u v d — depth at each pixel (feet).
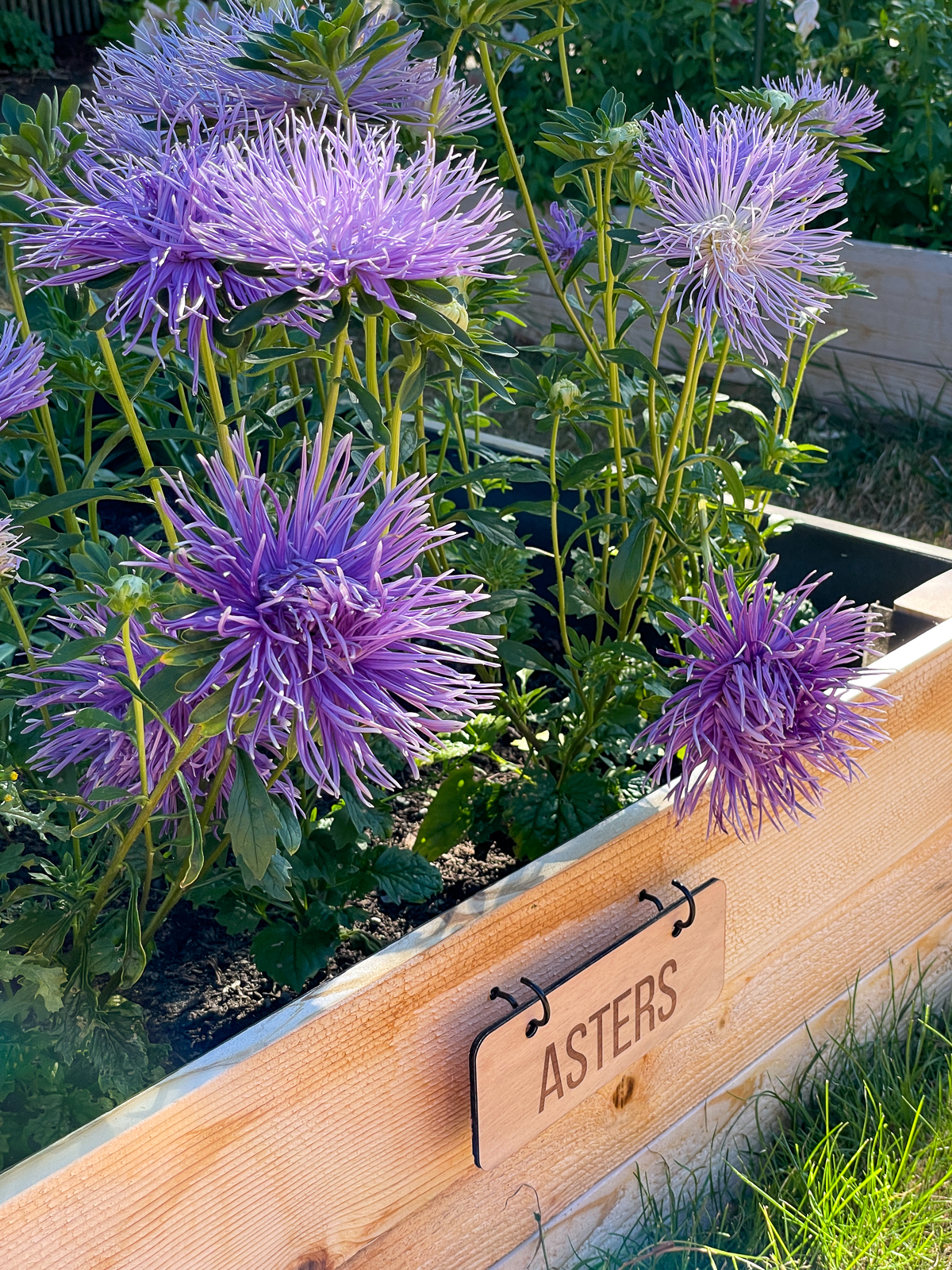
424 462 4.69
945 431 11.00
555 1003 3.97
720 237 3.79
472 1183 4.09
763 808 3.96
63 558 4.22
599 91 13.04
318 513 2.69
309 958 4.46
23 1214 2.84
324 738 2.60
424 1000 3.64
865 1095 5.50
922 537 10.00
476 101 4.48
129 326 3.43
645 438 7.82
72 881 3.94
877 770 5.19
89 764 4.10
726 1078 5.14
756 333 3.94
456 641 2.70
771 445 5.83
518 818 5.17
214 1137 3.18
